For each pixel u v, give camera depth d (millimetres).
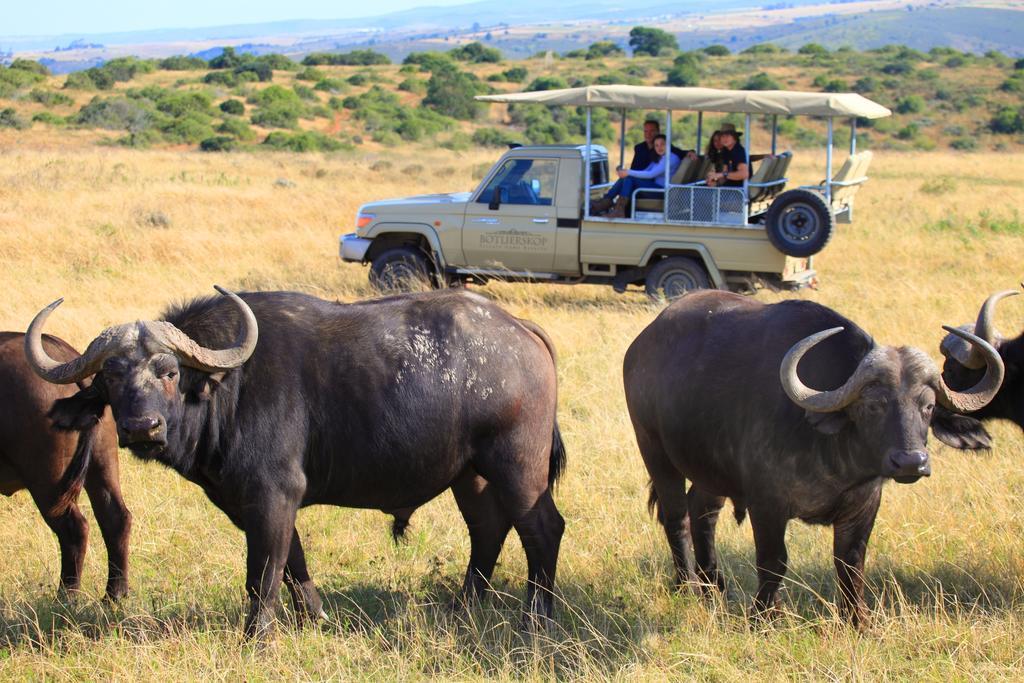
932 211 33438
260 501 8023
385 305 8516
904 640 7969
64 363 7629
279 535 8070
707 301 9227
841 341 8039
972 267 23312
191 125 68938
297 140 67375
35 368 7633
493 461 8516
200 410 7898
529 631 8281
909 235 28266
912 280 21391
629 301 21078
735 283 20484
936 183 41719
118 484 9008
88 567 9719
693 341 8938
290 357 8141
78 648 7980
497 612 8680
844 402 7398
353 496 8453
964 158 61969
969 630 7992
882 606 8336
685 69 116625
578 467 11906
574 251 20266
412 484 8453
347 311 8430
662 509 9562
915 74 119312
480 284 22000
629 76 120000
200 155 55250
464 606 8789
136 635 8156
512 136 79938
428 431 8258
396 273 21078
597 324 17688
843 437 7715
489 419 8406
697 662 7762
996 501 10594
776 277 19797
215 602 8961
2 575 9547
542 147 20391
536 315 18531
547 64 128500
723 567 9711
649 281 20266
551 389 8789
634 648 7980
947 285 20750
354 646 8086
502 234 20531
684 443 8852
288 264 23797
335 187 39406
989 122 97375
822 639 7910
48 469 8594
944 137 92188
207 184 38094
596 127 73188
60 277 20906
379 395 8172
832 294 20406
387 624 8617
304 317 8305
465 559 9969
